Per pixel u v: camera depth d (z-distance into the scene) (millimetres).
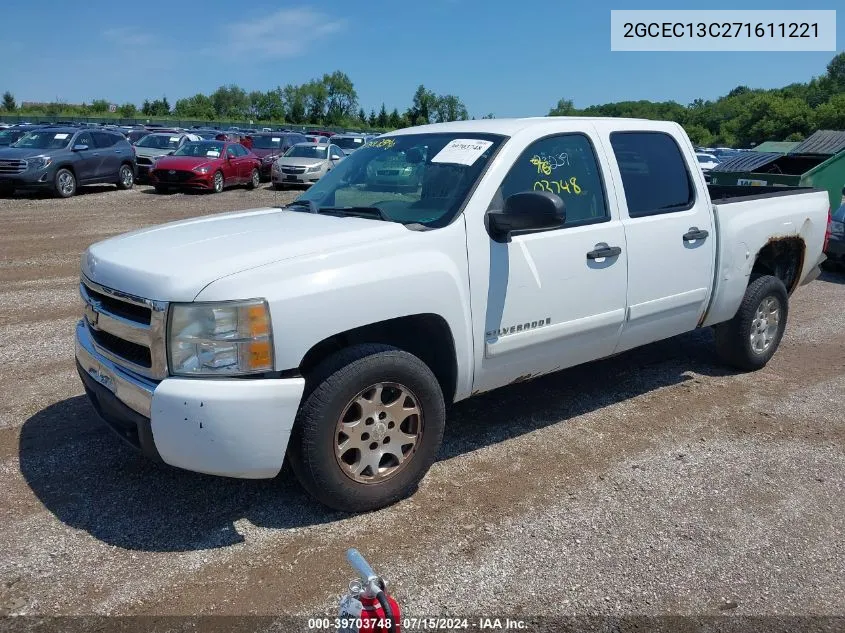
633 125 4805
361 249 3449
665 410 5020
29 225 13266
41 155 17391
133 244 3744
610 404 5113
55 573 3096
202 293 3107
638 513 3670
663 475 4074
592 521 3584
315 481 3379
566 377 5660
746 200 5426
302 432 3301
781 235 5621
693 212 4973
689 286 4980
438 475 4027
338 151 23984
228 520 3529
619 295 4508
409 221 3896
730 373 5820
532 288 4039
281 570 3145
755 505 3773
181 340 3125
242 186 22703
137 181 22531
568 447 4410
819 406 5137
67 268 9531
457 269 3730
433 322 3742
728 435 4629
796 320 7637
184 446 3123
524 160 4129
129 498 3709
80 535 3379
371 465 3549
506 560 3250
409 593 3016
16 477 3904
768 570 3229
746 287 5445
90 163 18812
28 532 3393
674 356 6215
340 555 3264
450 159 4160
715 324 5703
